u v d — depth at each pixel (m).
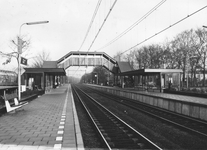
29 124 8.68
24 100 16.66
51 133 7.16
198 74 56.72
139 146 6.43
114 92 34.50
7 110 11.00
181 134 8.23
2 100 13.57
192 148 6.42
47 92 33.75
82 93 36.84
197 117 11.69
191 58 42.12
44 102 18.19
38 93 25.47
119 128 9.17
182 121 11.12
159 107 16.86
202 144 6.84
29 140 6.29
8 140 6.29
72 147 5.61
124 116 12.98
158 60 53.62
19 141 6.19
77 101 22.44
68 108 14.06
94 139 7.39
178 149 6.28
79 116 12.79
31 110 13.05
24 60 15.47
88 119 11.73
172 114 13.09
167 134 8.24
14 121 9.36
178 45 46.03
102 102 21.94
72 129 7.76
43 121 9.35
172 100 14.58
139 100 21.94
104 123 10.38
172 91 27.67
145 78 38.75
